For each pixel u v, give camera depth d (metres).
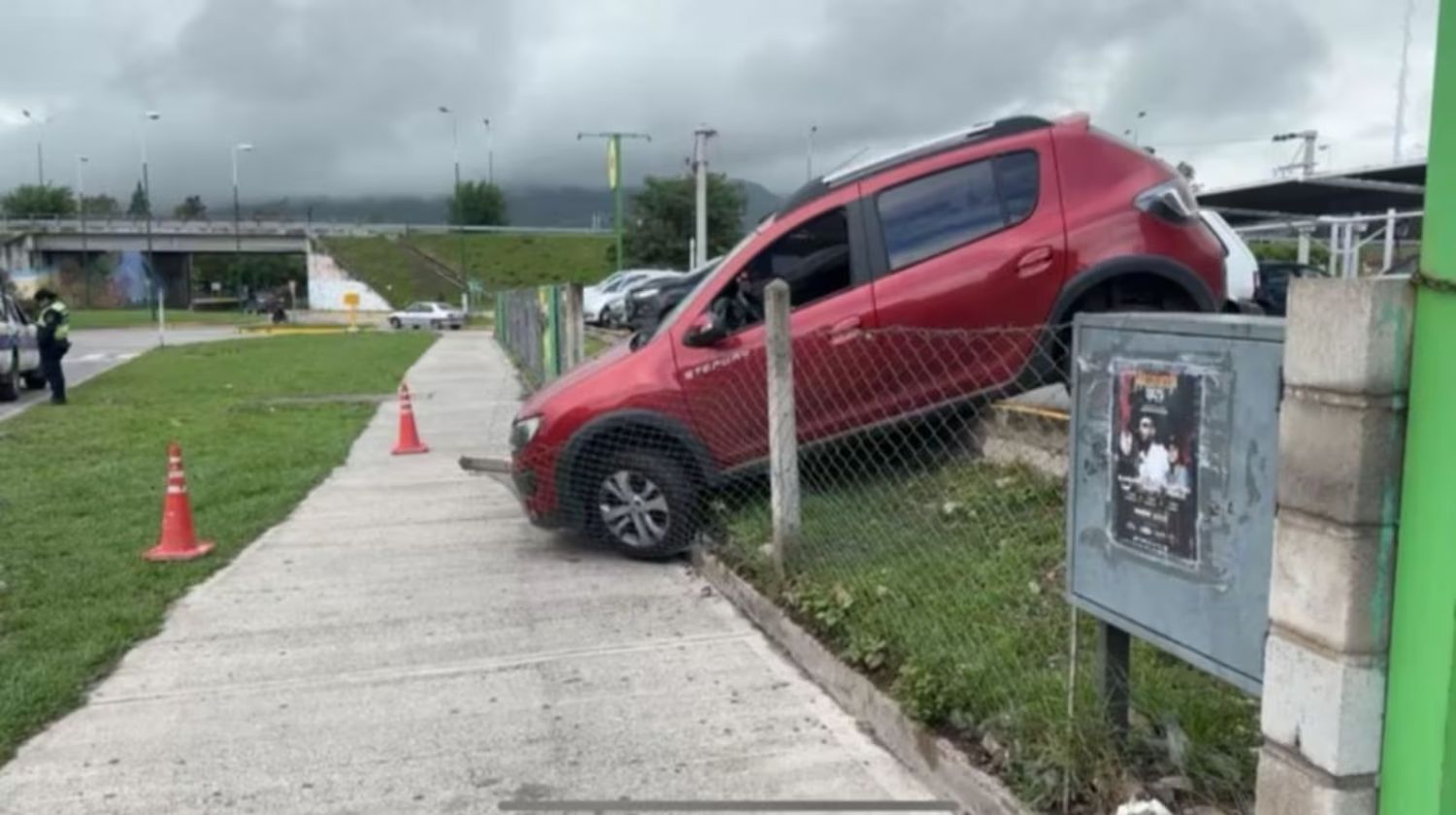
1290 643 2.18
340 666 4.79
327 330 51.12
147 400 17.50
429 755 3.84
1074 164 6.18
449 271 91.25
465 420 14.12
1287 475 2.17
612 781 3.59
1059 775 3.01
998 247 6.01
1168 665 3.55
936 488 5.79
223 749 3.95
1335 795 2.08
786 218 6.30
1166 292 6.11
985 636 3.96
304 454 11.02
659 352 6.25
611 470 6.27
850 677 4.08
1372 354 1.97
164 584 6.11
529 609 5.51
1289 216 26.55
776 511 5.16
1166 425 2.61
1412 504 1.97
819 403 6.07
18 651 4.98
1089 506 2.95
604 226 121.00
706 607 5.43
